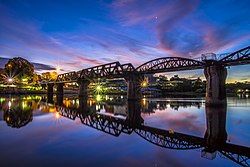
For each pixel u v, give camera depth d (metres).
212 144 25.36
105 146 22.77
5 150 20.56
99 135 28.41
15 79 193.00
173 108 72.00
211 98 74.75
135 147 22.72
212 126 38.09
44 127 33.38
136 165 17.14
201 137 29.52
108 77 120.44
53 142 23.97
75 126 35.22
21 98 118.19
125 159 18.50
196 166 17.52
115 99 130.38
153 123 41.56
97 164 17.12
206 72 76.56
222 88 74.50
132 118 48.91
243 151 22.55
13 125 34.44
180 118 48.28
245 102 101.50
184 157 19.86
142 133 30.88
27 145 22.44
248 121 43.50
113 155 19.58
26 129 31.36
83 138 26.42
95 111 63.22
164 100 120.12
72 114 53.41
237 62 69.75
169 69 91.56
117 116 52.75
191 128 36.16
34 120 40.62
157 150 21.77
